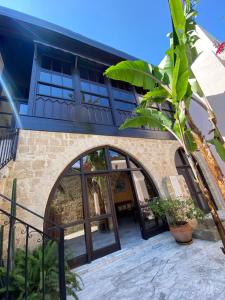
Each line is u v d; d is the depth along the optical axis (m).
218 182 2.61
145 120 4.26
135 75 3.30
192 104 8.05
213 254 3.15
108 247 3.97
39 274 2.20
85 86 5.80
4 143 3.29
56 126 4.38
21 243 3.03
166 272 2.81
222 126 6.52
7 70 6.41
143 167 5.52
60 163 4.03
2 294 1.96
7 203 3.14
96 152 4.90
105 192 4.51
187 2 3.09
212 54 6.81
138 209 4.93
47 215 3.48
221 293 2.09
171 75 3.11
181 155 7.07
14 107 5.17
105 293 2.50
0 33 5.03
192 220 4.70
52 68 5.51
